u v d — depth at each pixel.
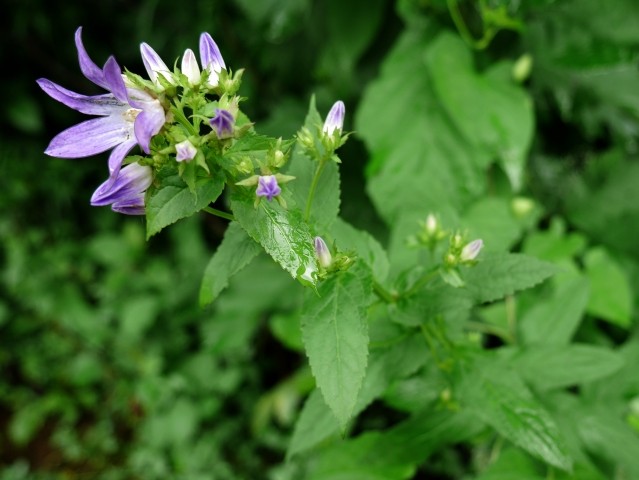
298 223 0.19
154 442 0.59
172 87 0.19
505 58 0.42
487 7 0.39
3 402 0.70
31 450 0.67
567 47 0.40
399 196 0.39
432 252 0.25
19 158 0.67
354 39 0.45
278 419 0.59
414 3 0.42
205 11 0.55
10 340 0.68
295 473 0.53
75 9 0.64
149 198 0.19
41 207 0.69
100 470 0.64
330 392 0.19
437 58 0.38
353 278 0.20
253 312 0.51
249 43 0.55
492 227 0.36
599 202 0.45
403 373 0.24
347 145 0.51
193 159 0.19
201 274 0.62
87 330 0.65
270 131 0.50
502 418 0.23
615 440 0.28
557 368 0.27
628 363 0.31
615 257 0.44
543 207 0.47
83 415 0.68
